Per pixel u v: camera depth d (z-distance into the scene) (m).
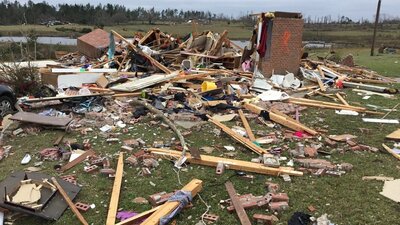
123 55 19.91
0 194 6.32
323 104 13.08
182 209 6.34
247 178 7.45
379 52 37.66
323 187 7.12
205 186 7.13
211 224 5.96
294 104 13.21
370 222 5.97
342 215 6.17
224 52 20.61
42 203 6.19
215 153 8.78
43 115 10.64
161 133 9.99
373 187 7.11
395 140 9.69
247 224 5.83
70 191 6.68
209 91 13.68
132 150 8.81
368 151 8.97
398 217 6.10
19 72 14.05
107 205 6.51
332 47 42.19
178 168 7.88
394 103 13.81
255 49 17.70
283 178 7.42
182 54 20.36
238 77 16.56
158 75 16.36
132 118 11.10
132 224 5.88
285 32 17.17
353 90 16.11
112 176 7.42
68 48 31.45
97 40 23.97
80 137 9.73
